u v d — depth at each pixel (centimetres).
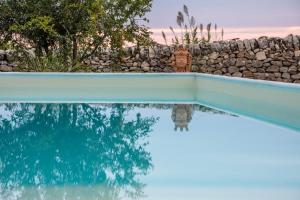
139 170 408
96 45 1209
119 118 691
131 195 333
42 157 457
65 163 434
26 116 698
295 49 1204
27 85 921
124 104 840
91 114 722
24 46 1204
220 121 665
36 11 1173
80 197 326
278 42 1210
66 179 377
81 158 454
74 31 1207
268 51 1208
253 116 718
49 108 776
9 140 537
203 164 426
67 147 504
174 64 1088
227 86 829
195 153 474
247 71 1212
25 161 440
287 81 1202
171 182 369
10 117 688
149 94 958
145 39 1219
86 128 612
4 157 456
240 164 423
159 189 350
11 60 1205
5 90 914
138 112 746
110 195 333
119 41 1198
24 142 526
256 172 395
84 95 932
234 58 1216
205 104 866
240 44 1216
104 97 941
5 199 320
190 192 341
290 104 623
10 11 1179
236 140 536
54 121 661
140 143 525
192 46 1225
